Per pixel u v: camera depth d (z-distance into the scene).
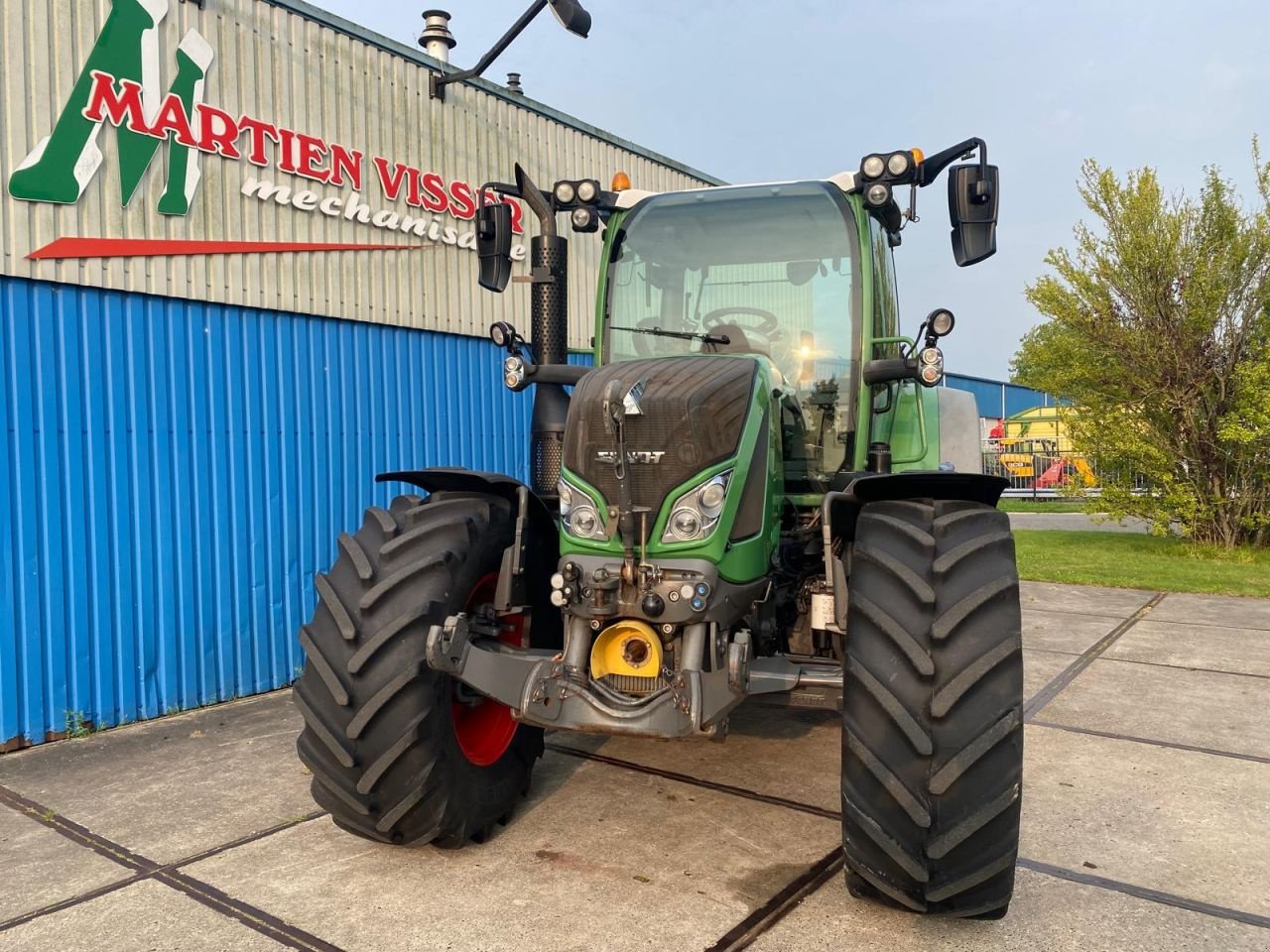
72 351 4.68
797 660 3.18
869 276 3.82
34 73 4.50
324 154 6.03
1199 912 2.72
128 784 3.85
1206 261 10.67
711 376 3.07
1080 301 11.45
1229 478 11.29
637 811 3.46
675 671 2.86
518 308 7.68
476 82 7.30
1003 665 2.52
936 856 2.42
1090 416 11.65
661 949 2.50
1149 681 5.37
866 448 3.83
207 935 2.59
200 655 5.21
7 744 4.35
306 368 5.92
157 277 5.04
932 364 3.44
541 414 5.22
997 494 2.92
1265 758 4.07
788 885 2.88
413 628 2.87
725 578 2.89
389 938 2.56
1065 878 2.94
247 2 5.53
